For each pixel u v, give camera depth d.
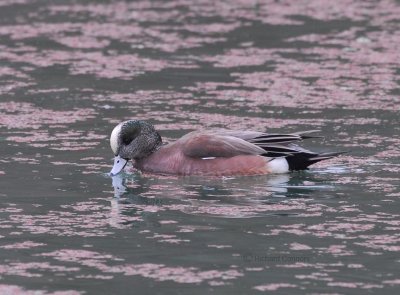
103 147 16.30
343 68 22.48
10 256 11.08
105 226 12.21
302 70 22.28
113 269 10.67
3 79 21.41
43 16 28.95
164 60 23.34
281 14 29.31
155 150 15.34
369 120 17.95
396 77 21.64
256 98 19.75
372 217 12.52
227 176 14.81
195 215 12.67
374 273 10.51
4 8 30.19
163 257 11.05
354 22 28.00
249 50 24.45
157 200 13.45
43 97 19.78
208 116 18.23
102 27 27.30
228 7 30.56
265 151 14.93
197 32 26.58
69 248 11.36
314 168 15.12
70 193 13.76
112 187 14.15
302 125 17.55
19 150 15.98
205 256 11.06
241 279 10.36
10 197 13.51
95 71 22.25
